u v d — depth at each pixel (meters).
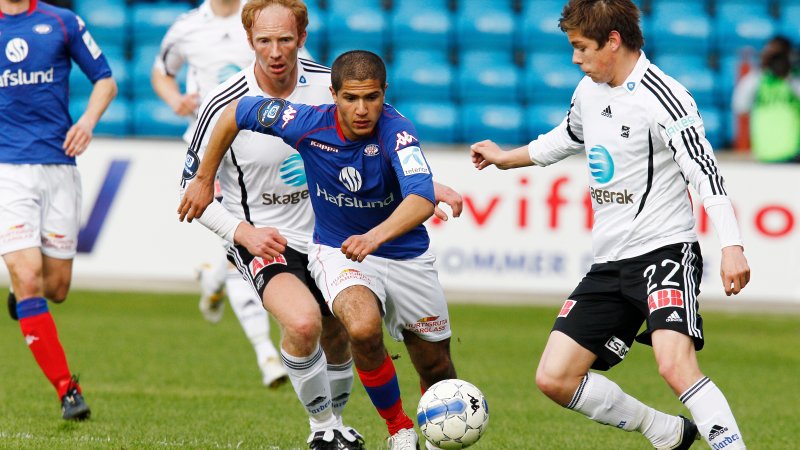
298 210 21.86
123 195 45.53
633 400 19.31
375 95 18.19
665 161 18.47
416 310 20.50
